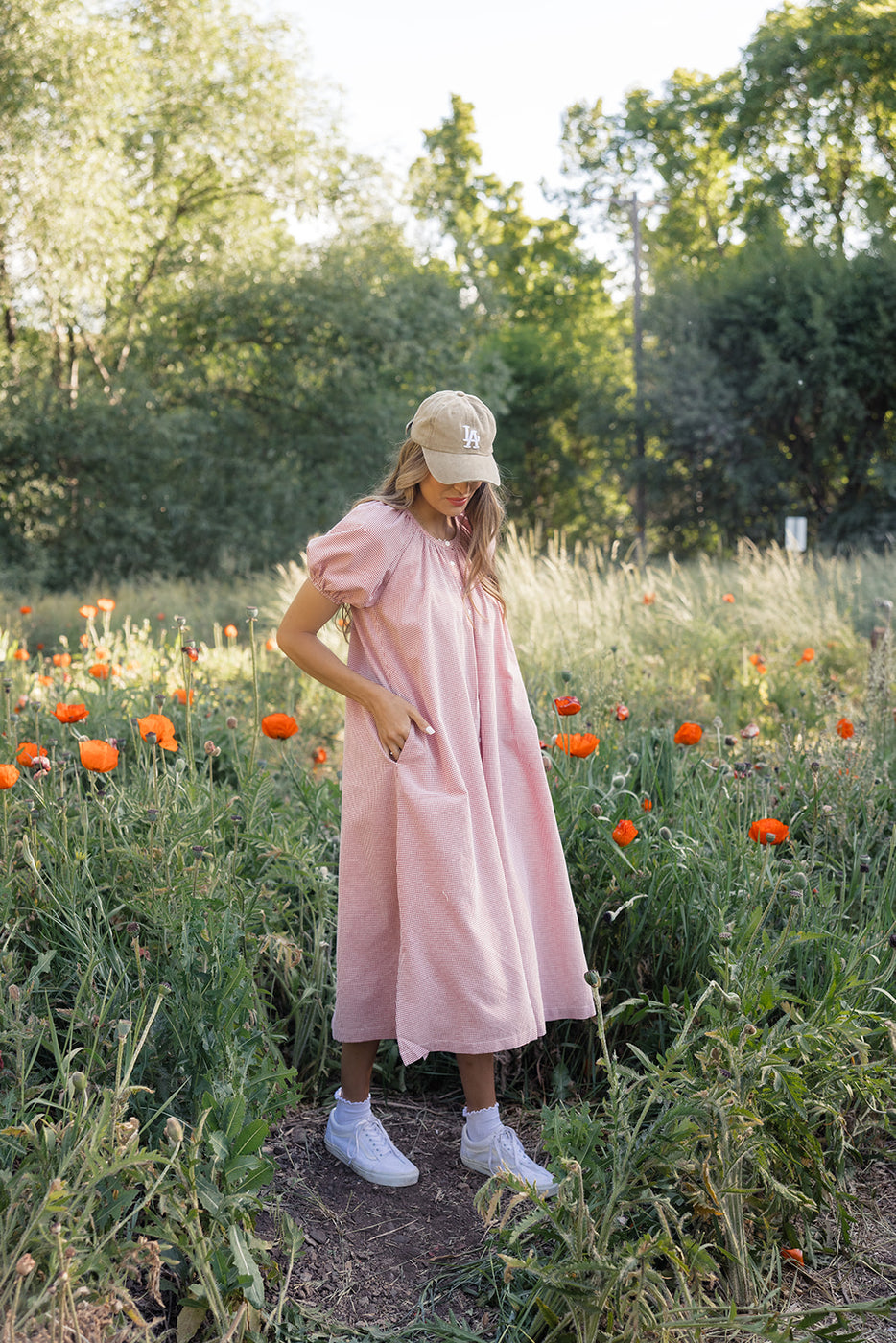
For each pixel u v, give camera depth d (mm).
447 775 2168
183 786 2730
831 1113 2148
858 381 18312
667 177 25516
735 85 23219
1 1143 1721
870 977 2475
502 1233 1826
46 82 13477
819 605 8211
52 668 5012
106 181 14156
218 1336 1676
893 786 3498
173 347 17391
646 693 5367
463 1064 2262
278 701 5703
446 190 19406
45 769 2592
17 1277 1478
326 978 2719
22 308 15148
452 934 2139
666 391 19906
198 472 16453
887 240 18641
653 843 2793
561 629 6070
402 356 16703
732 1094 1948
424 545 2236
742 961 2223
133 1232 1767
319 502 16812
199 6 16578
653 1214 1946
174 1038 2045
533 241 31000
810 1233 2072
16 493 15227
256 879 2816
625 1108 1960
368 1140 2326
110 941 2250
